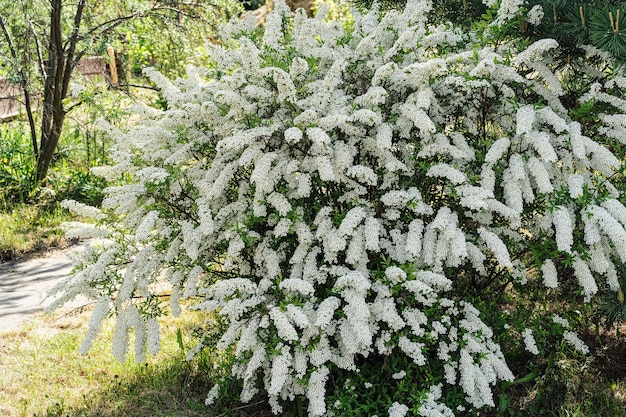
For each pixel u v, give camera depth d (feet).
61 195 28.78
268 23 14.74
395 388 13.03
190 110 13.83
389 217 12.84
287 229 12.71
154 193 13.75
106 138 29.68
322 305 11.85
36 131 32.63
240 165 13.08
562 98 14.92
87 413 14.02
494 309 15.33
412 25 14.17
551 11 14.08
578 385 13.97
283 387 12.76
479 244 13.52
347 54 14.07
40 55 27.45
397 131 13.92
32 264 22.90
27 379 15.29
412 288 11.66
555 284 12.93
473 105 14.23
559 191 12.77
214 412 13.80
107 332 17.37
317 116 13.09
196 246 12.87
